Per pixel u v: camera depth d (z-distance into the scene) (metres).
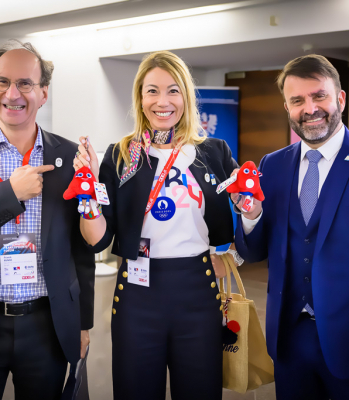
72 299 1.86
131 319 1.88
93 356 3.55
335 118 1.72
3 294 1.78
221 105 6.82
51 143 1.88
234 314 2.01
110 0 4.60
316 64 1.71
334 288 1.70
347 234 1.68
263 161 2.02
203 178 1.93
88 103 6.36
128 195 1.90
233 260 2.09
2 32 5.76
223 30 5.15
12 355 1.81
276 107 6.89
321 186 1.78
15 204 1.66
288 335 1.87
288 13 4.68
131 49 5.91
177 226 1.87
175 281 1.85
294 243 1.82
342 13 4.40
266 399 2.95
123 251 1.88
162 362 1.90
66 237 1.85
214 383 1.91
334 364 1.71
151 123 1.93
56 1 4.96
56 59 6.39
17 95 1.72
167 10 4.73
